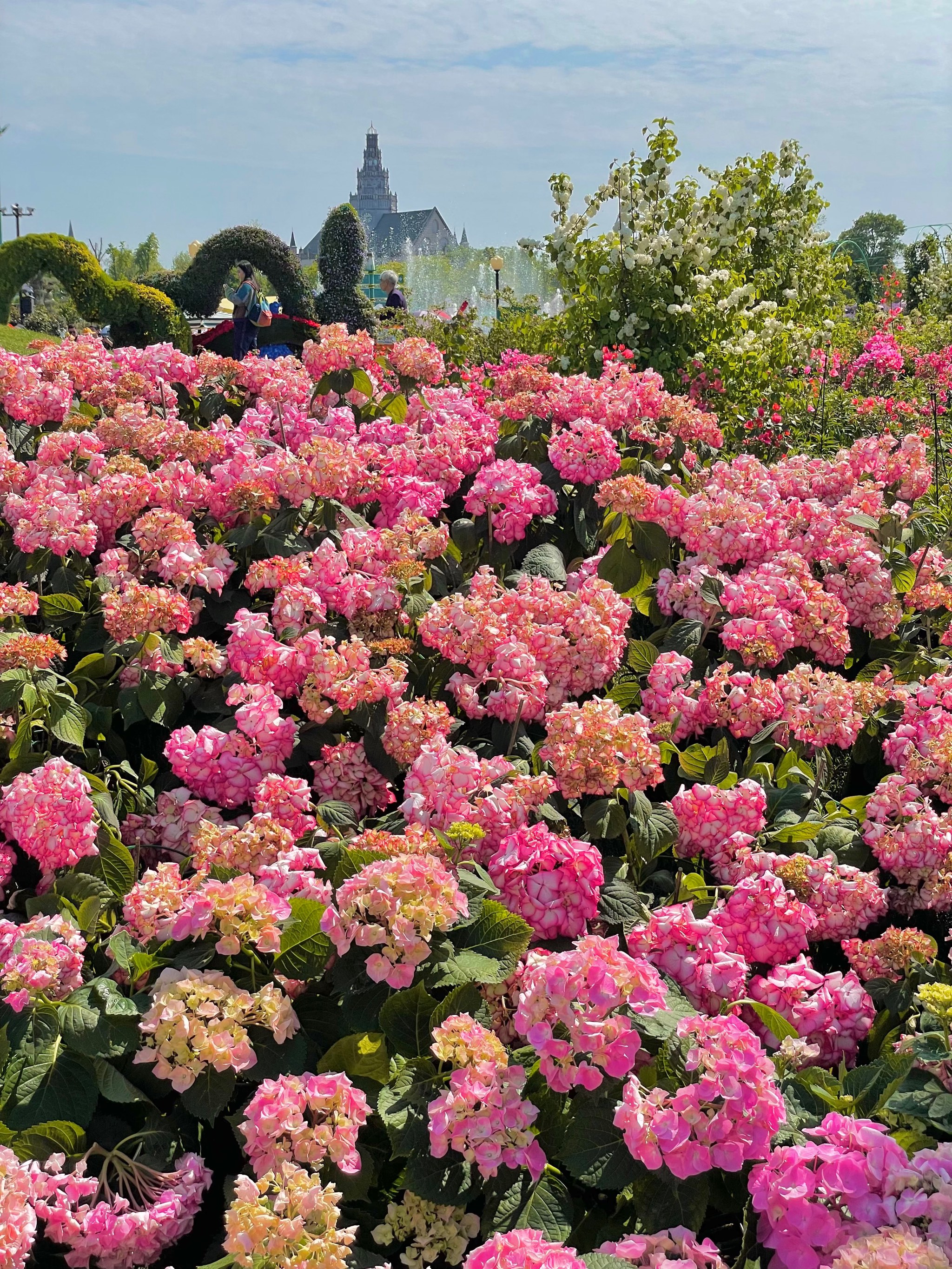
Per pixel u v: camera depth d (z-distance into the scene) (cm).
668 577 328
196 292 1764
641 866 231
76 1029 167
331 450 341
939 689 275
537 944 194
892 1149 150
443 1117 156
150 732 298
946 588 354
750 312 771
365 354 441
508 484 355
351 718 258
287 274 1794
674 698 273
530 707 258
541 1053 159
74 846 211
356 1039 170
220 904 174
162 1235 156
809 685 267
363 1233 168
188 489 350
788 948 201
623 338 751
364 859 191
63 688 282
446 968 177
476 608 263
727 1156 152
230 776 241
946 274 2073
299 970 178
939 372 785
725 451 715
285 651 258
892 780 238
